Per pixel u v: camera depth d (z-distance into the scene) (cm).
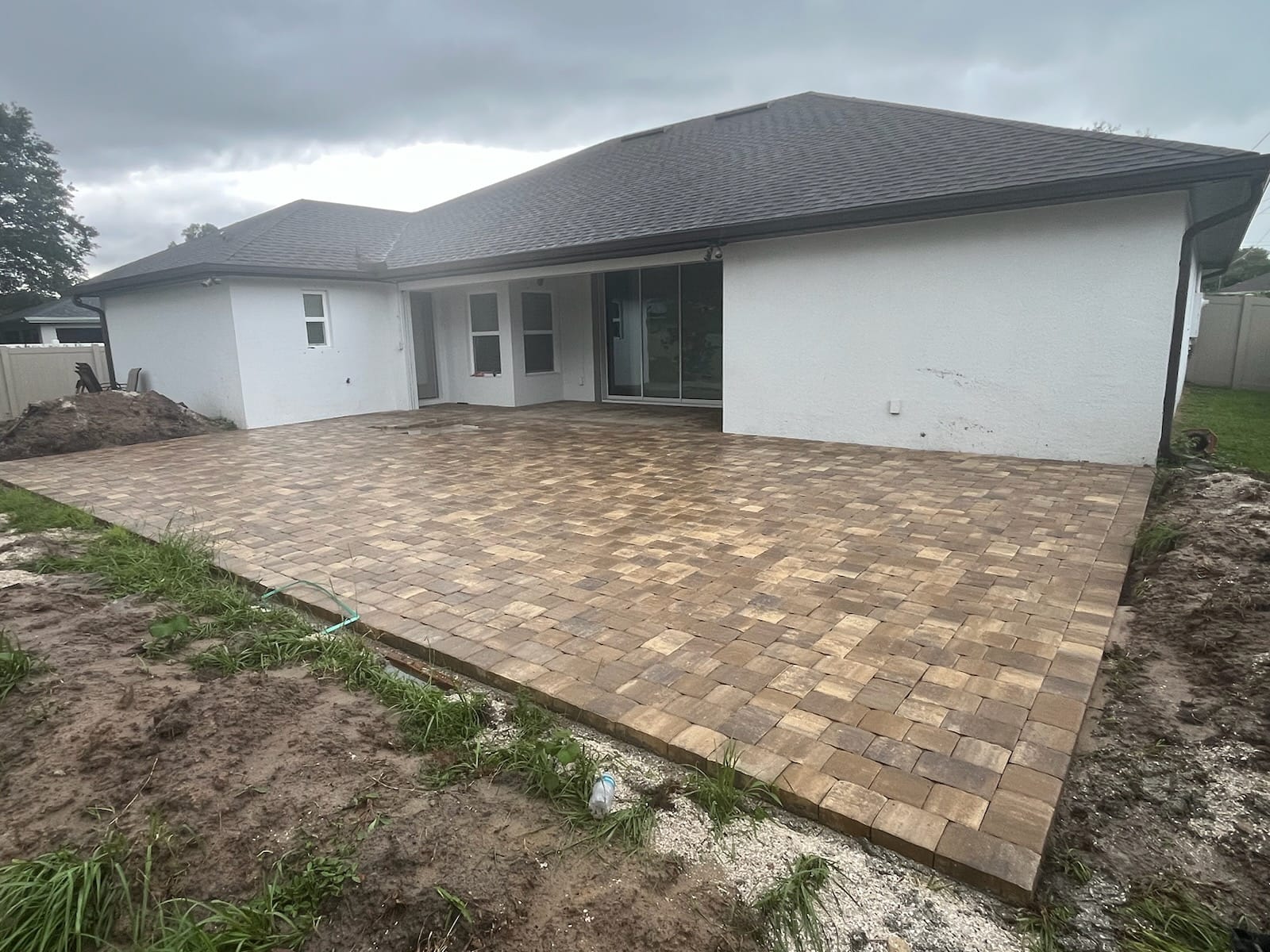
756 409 938
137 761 247
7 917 179
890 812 221
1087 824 222
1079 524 521
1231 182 624
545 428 1059
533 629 363
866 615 371
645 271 1291
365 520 579
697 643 342
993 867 198
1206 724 272
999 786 233
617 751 267
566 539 514
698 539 504
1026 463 734
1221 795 233
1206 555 419
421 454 873
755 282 908
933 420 808
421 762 256
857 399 855
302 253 1266
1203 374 1506
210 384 1199
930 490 629
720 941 179
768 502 602
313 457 870
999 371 762
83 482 753
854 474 697
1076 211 698
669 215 990
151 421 1057
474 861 204
